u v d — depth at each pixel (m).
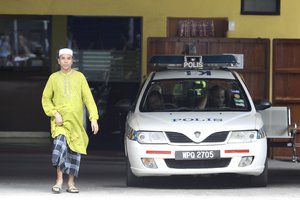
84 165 28.62
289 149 30.22
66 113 19.64
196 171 20.31
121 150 32.44
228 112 21.92
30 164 28.53
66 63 19.88
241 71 30.75
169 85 23.39
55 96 19.86
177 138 20.39
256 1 31.78
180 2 31.69
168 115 21.56
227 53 30.69
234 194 20.42
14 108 33.81
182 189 21.64
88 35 32.62
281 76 30.53
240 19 31.70
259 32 31.78
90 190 21.36
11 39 33.50
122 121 29.95
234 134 20.52
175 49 30.77
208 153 20.22
